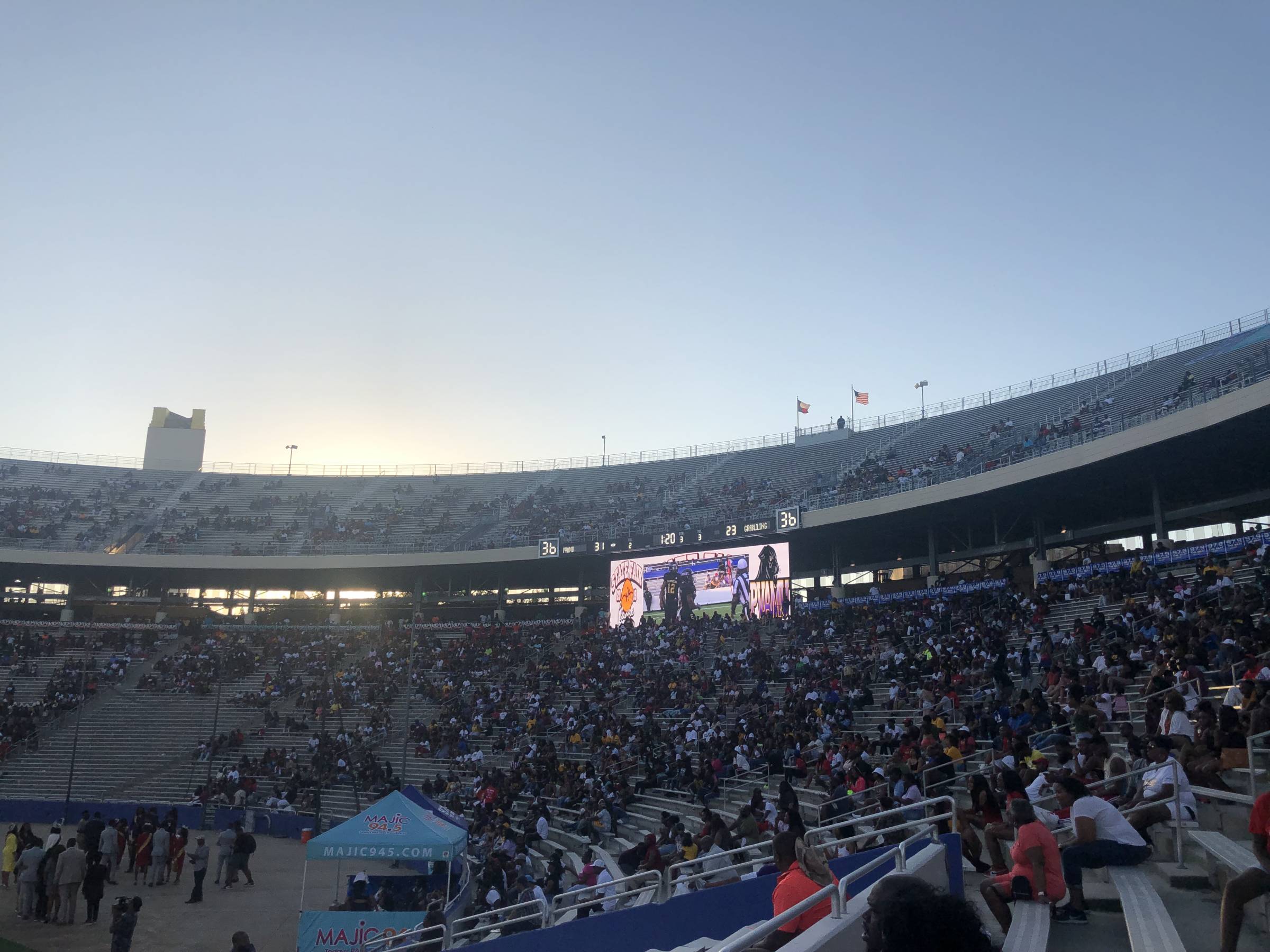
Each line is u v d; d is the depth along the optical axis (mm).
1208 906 8977
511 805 32344
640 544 52500
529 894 18406
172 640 59031
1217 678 18766
